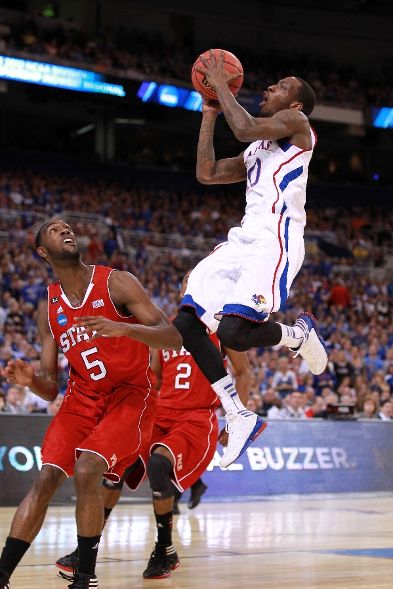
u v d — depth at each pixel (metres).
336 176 30.16
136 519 7.92
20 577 4.62
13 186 22.73
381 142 30.23
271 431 10.50
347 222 27.91
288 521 7.78
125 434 4.05
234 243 4.23
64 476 4.09
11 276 17.05
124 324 3.71
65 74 22.28
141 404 4.20
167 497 4.95
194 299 4.16
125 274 4.08
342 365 14.95
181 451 5.23
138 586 4.45
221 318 4.07
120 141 29.44
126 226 22.97
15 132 28.03
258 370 13.64
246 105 24.62
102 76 22.83
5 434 9.08
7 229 20.61
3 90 22.05
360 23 30.12
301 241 4.23
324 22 29.88
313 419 10.90
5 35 22.12
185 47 27.58
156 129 29.25
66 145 28.12
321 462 10.73
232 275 4.19
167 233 23.42
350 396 13.34
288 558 5.42
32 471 9.13
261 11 29.25
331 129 27.23
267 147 4.28
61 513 8.42
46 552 5.62
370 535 6.73
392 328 20.39
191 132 29.78
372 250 25.78
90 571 3.92
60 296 4.11
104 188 25.11
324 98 26.88
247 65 27.30
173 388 5.51
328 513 8.54
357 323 19.95
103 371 4.12
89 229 21.08
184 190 27.39
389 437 11.39
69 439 4.11
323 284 21.98
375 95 27.94
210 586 4.40
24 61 21.72
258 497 10.13
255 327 4.13
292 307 19.77
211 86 4.32
